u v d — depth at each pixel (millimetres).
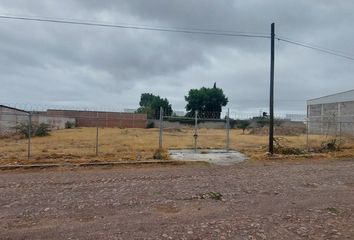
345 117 40250
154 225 6414
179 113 56938
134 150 19594
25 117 34125
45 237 5727
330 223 6695
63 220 6645
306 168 14250
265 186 10227
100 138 30359
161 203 8062
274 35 19281
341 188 10180
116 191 9266
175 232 6027
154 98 96500
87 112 61250
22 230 6051
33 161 14383
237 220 6789
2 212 7129
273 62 19188
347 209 7770
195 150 19078
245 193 9242
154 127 62594
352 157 18531
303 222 6738
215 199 8531
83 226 6297
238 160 16312
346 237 5902
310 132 46500
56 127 49375
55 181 10594
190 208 7676
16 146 21656
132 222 6582
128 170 13109
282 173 12789
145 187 9867
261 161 16391
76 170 12938
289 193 9344
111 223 6496
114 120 61000
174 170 13242
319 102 45062
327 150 21188
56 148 20719
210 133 42500
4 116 31172
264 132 42969
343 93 40719
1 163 13766
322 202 8414
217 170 13375
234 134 42125
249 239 5730
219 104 87500
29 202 7957
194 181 10906
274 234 6004
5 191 9109
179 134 38156
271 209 7680
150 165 14406
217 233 6000
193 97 87688
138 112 73375
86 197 8523
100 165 13883
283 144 23641
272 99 19000
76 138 29984
